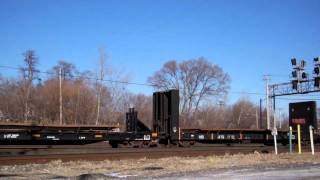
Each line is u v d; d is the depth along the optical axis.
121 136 27.34
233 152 28.84
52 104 73.25
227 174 17.03
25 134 23.98
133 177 16.08
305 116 35.16
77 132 25.69
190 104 92.12
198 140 30.84
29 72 75.00
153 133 28.66
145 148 27.00
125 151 25.03
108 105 73.56
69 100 73.44
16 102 74.19
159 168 19.20
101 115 72.44
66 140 25.31
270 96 63.28
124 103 74.75
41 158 21.42
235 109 115.19
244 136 33.47
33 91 75.12
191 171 18.12
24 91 73.81
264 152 30.17
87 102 72.88
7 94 74.69
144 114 84.12
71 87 73.62
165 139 29.36
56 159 21.59
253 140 34.31
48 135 24.67
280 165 20.94
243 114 115.25
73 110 72.69
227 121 111.38
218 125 98.25
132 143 28.09
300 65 43.75
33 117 71.19
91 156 22.78
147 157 24.03
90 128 26.95
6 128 24.20
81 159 22.22
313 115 34.75
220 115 101.25
